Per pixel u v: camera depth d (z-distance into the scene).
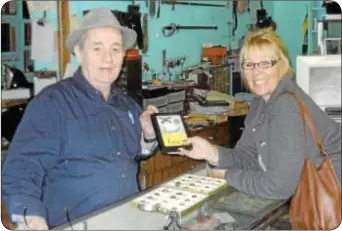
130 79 1.83
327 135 1.35
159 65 2.04
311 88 1.56
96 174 1.35
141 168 1.72
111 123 1.43
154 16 2.02
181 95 1.95
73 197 1.32
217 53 1.94
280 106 1.24
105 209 1.11
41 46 1.96
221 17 1.96
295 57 1.59
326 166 1.22
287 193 1.21
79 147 1.33
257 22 1.87
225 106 1.84
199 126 1.81
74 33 1.44
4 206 1.21
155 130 1.47
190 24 2.03
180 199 1.14
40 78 1.96
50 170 1.32
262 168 1.36
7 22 1.88
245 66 1.35
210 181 1.31
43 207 1.23
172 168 1.79
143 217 1.05
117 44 1.43
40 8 1.95
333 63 1.54
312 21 1.75
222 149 1.49
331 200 1.18
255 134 1.39
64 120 1.33
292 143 1.20
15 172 1.23
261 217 1.11
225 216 1.10
